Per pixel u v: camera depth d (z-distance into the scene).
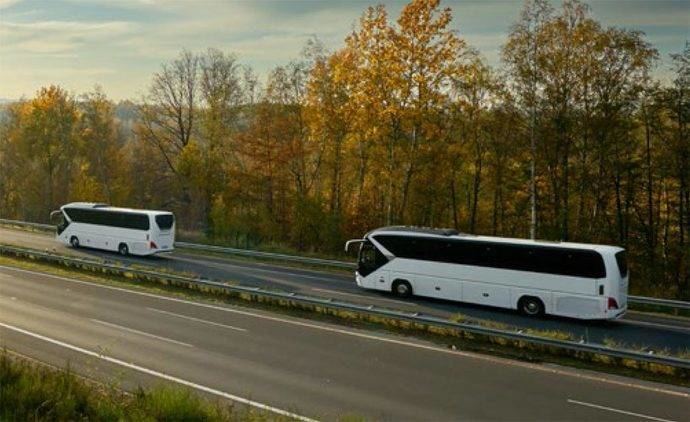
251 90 51.88
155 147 57.66
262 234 47.22
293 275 34.19
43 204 66.56
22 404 10.91
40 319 23.06
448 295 27.44
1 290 28.64
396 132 36.59
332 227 42.34
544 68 34.00
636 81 33.72
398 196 41.88
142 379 16.48
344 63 37.28
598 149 35.91
